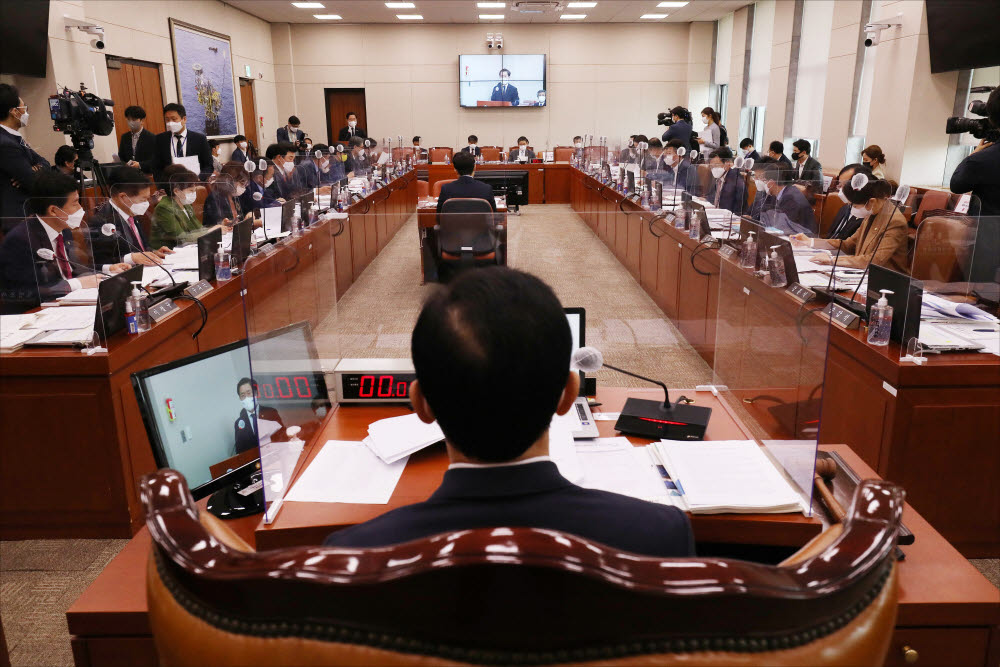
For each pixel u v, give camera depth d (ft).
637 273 18.99
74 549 8.21
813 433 4.50
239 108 43.09
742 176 19.30
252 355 4.28
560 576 1.26
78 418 7.97
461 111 51.19
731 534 4.56
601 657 1.31
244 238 6.63
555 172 37.19
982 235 10.75
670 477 5.02
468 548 1.30
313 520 4.53
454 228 11.34
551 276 19.93
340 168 28.32
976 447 7.64
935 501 7.82
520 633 1.30
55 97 17.61
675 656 1.32
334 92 51.19
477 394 2.17
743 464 5.12
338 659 1.34
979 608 4.11
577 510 2.26
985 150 11.19
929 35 24.09
